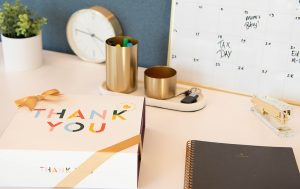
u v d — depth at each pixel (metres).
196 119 0.90
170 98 0.96
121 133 0.72
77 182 0.69
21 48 1.06
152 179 0.72
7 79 1.04
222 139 0.83
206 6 0.98
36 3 1.20
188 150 0.78
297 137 0.84
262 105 0.90
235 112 0.94
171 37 1.04
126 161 0.67
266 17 0.93
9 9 1.06
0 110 0.90
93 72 1.11
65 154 0.67
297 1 0.90
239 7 0.95
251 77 0.99
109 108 0.80
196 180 0.70
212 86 1.04
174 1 1.00
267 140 0.83
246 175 0.71
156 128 0.87
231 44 0.98
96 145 0.69
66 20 1.19
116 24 1.11
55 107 0.80
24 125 0.74
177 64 1.06
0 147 0.68
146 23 1.10
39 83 1.03
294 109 0.95
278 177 0.71
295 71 0.95
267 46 0.95
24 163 0.68
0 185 0.70
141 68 1.14
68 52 1.23
